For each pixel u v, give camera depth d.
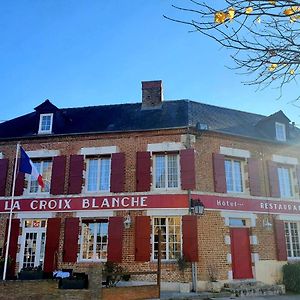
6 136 16.41
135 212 14.00
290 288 13.76
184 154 14.34
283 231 14.99
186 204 13.73
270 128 17.11
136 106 17.80
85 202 14.44
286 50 3.37
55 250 14.01
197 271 13.07
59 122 16.42
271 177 15.60
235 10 3.12
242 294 12.45
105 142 15.17
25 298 10.14
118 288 10.46
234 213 14.32
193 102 17.75
